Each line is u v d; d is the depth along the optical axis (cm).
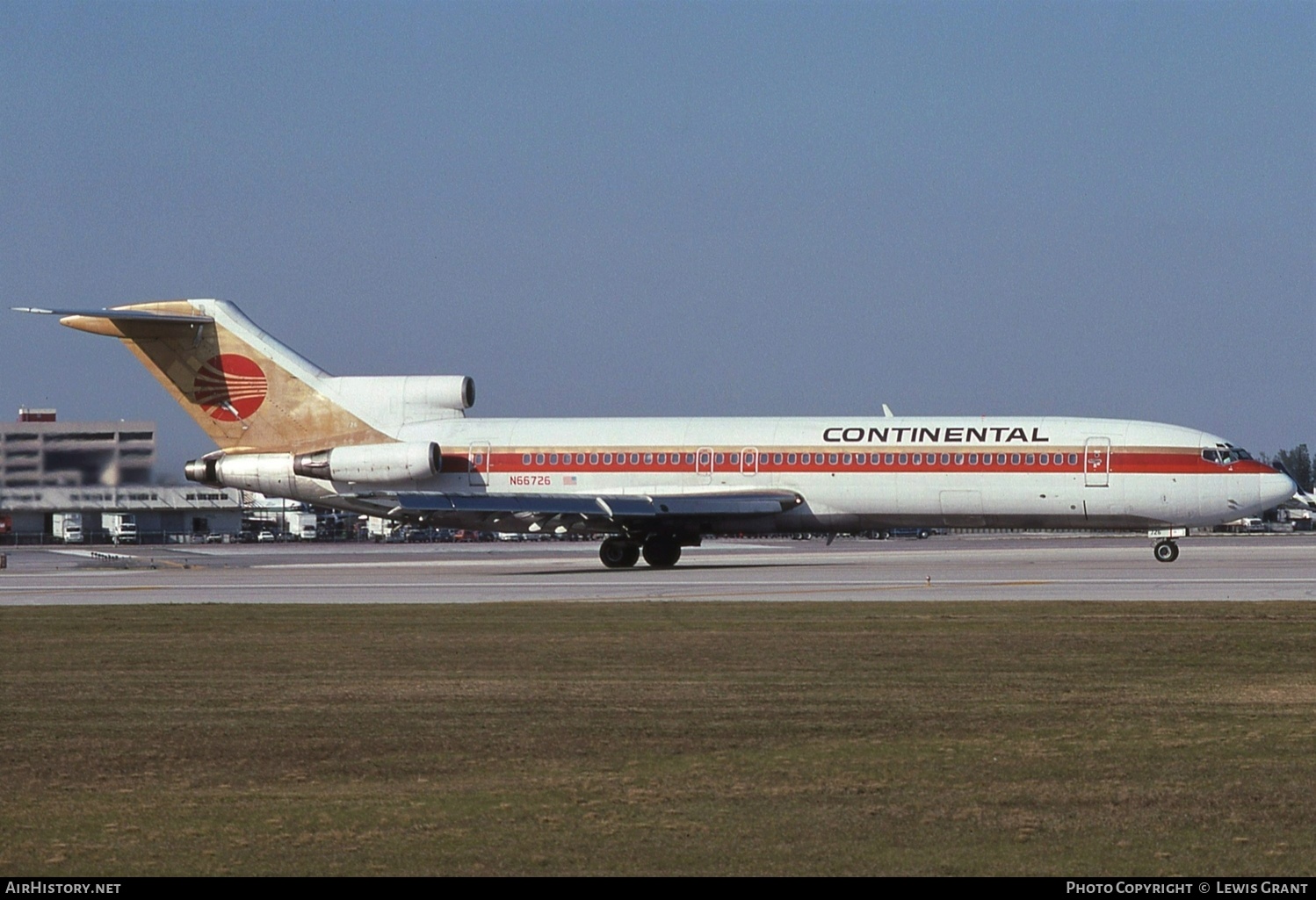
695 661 5119
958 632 5906
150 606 7712
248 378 11994
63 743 3753
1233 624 6075
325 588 9150
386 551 18275
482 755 3562
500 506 10538
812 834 2820
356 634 6144
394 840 2800
